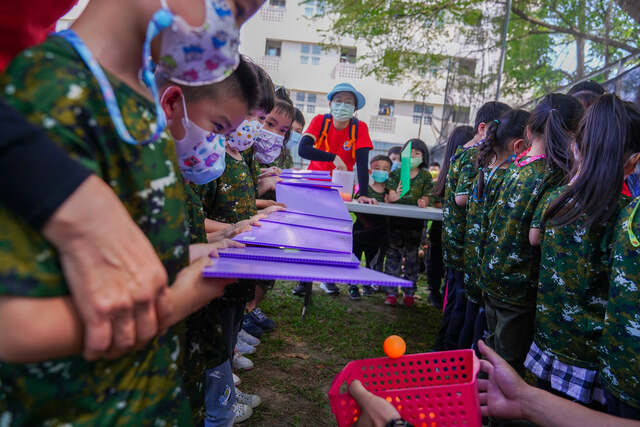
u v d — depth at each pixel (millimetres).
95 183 506
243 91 1016
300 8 21078
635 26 5270
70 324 506
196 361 1152
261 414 2115
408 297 4297
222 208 1824
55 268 503
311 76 21531
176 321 645
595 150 1382
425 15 10094
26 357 491
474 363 977
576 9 6273
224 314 1649
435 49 10969
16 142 447
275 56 21500
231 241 996
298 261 831
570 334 1472
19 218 477
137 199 633
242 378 2471
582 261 1446
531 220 1914
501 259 1999
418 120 22125
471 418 908
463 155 2906
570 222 1438
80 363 575
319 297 4309
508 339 1991
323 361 2764
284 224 1327
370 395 882
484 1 8883
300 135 4055
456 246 2873
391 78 11477
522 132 2396
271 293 4270
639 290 1037
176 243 706
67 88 538
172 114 998
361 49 21219
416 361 1016
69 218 475
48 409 574
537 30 7312
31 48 558
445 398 915
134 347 562
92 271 498
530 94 7746
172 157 717
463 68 10211
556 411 1046
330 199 1911
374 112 21875
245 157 2305
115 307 508
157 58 711
